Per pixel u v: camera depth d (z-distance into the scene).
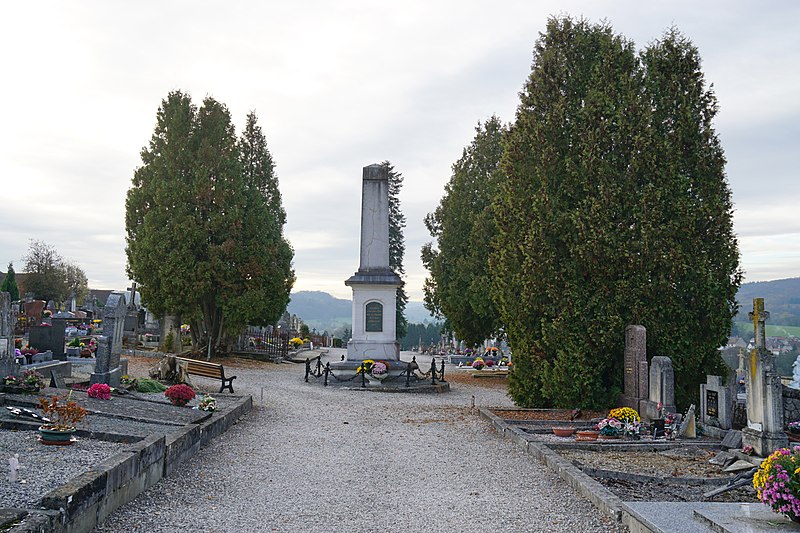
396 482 10.05
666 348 17.69
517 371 19.48
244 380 25.77
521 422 15.98
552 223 18.44
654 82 19.11
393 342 27.94
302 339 53.94
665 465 11.27
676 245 17.64
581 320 18.17
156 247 31.64
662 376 15.81
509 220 19.89
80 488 6.51
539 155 19.25
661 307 17.64
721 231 18.19
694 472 10.69
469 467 11.26
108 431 10.09
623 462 11.49
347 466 11.15
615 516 7.85
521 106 20.27
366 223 28.88
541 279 18.53
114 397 15.31
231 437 13.52
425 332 116.50
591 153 18.36
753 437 11.36
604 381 18.80
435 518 8.08
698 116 18.81
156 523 7.30
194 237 32.00
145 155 34.25
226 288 32.88
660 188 17.81
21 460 8.00
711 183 18.30
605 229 17.84
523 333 19.23
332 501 8.80
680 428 14.24
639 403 16.89
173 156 32.97
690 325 17.77
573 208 18.88
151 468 8.91
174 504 8.16
